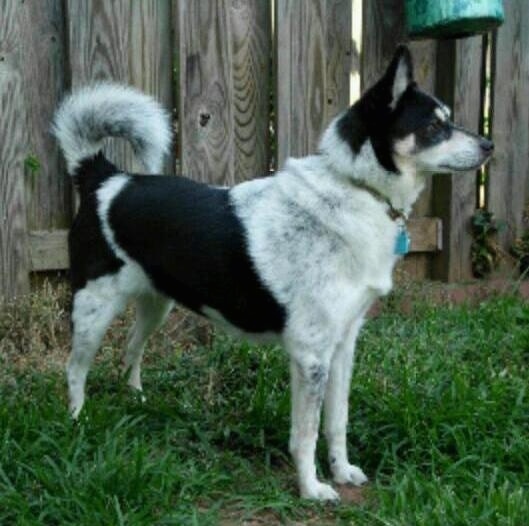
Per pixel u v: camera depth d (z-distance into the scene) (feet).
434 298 7.57
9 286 6.72
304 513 5.10
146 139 5.91
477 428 5.51
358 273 5.13
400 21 7.46
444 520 4.76
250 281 5.22
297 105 7.25
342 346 5.37
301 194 5.14
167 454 5.17
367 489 5.32
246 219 5.25
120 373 6.29
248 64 7.14
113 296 5.69
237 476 5.38
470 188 7.77
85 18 6.65
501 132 7.80
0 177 6.59
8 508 4.77
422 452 5.47
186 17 6.85
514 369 6.34
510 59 7.72
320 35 7.22
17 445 5.09
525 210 8.02
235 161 7.25
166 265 5.48
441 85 7.67
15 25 6.48
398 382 6.11
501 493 4.85
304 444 5.20
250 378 6.37
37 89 6.70
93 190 5.74
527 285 7.84
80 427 5.33
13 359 6.37
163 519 4.76
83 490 4.84
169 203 5.47
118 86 6.16
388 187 5.13
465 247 7.86
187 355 6.70
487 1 6.77
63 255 6.87
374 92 5.08
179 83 6.93
